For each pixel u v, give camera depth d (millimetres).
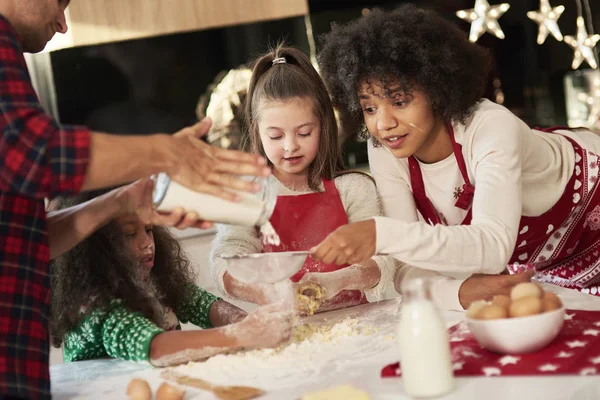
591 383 1041
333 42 1675
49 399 1225
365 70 1536
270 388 1179
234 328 1363
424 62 1509
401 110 1542
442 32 1585
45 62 3283
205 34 3414
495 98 3668
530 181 1715
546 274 1876
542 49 3643
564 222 1786
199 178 1221
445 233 1354
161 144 1182
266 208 1288
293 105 1690
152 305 1571
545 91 3668
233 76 3307
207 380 1263
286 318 1357
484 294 1468
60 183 1118
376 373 1183
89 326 1509
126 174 1157
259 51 3432
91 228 1344
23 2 1242
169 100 3426
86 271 1508
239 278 1355
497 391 1048
